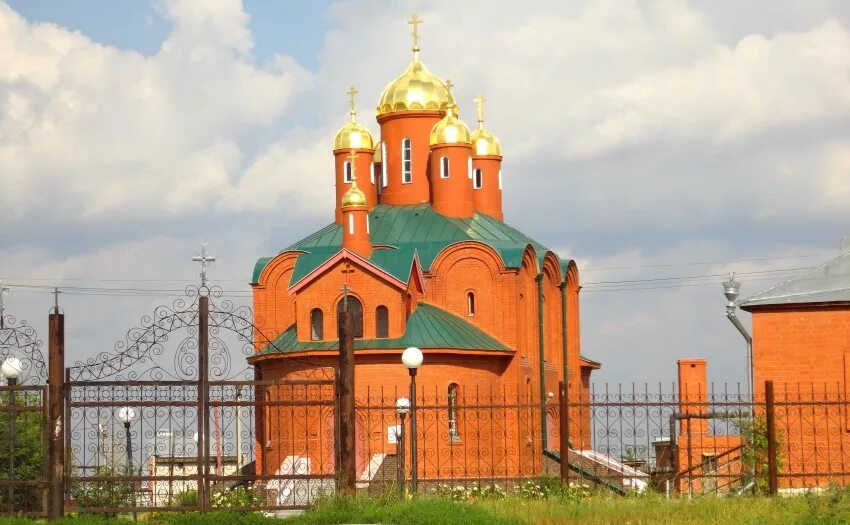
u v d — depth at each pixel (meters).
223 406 25.23
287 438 44.25
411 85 54.03
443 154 52.66
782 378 33.19
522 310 49.69
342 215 50.75
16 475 28.88
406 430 44.41
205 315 25.31
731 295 36.38
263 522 23.83
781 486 31.62
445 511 23.59
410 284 47.06
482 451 45.56
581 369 58.75
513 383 47.88
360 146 54.09
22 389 24.98
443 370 45.53
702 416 28.69
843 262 34.75
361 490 29.42
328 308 46.34
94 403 25.08
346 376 25.44
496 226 52.53
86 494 27.42
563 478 27.56
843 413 32.59
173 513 25.41
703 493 27.67
